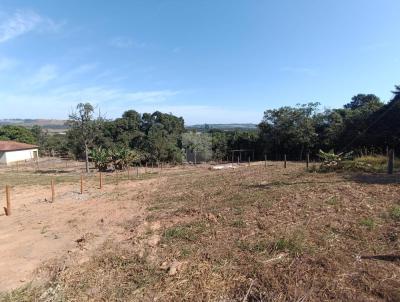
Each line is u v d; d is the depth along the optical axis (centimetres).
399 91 2706
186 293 430
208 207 894
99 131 3158
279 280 435
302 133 3719
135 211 998
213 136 4503
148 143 3894
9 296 473
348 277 427
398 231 563
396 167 1312
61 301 442
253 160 4194
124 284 476
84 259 590
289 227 638
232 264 501
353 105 4425
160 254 574
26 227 915
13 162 4303
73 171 3038
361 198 802
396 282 405
